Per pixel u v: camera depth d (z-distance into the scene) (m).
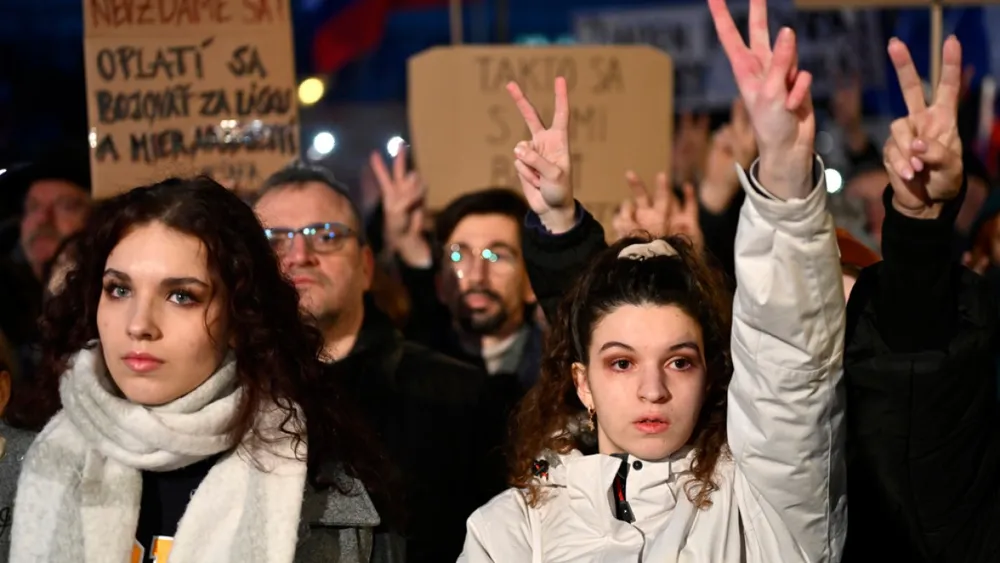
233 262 2.99
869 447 2.78
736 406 2.74
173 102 5.02
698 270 3.08
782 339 2.60
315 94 8.63
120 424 2.90
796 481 2.70
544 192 3.49
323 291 4.23
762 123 2.49
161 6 5.03
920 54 8.40
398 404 4.24
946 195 2.59
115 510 2.90
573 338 3.15
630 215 4.67
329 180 4.45
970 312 2.71
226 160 5.02
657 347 2.94
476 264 5.02
